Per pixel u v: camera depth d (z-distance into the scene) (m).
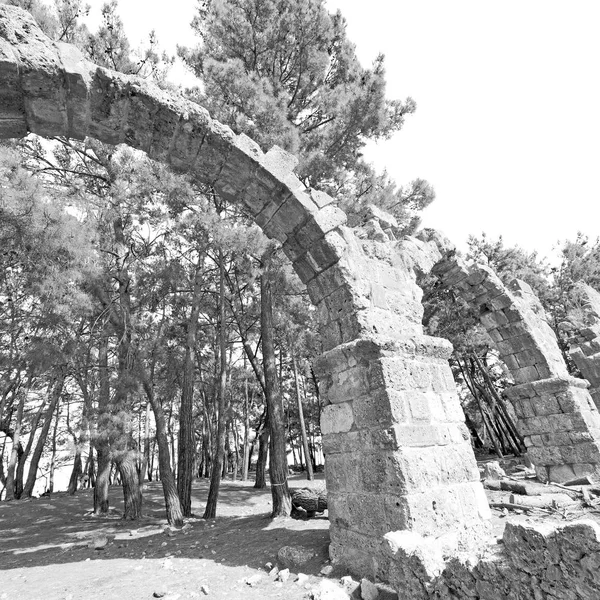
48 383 14.03
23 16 4.87
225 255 11.12
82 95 5.07
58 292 7.50
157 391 11.12
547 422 9.32
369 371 5.00
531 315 10.54
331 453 5.39
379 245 6.49
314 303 6.23
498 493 8.32
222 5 10.67
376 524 4.50
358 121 10.46
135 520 10.67
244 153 5.79
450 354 5.73
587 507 6.70
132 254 11.05
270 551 5.66
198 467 34.81
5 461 30.38
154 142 5.86
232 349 23.67
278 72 11.45
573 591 2.40
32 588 5.32
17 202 7.02
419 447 4.66
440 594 3.18
